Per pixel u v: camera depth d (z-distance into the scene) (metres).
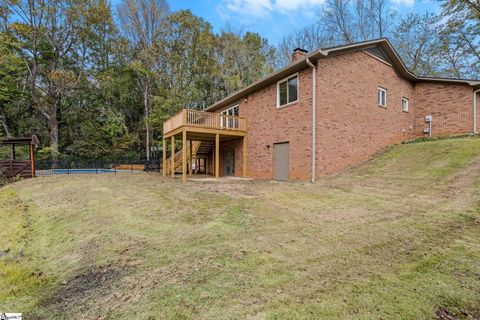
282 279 2.81
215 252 3.59
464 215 4.71
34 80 23.53
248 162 13.63
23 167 14.71
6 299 2.93
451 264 3.06
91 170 21.34
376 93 11.80
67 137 27.83
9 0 20.91
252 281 2.78
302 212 5.59
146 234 4.50
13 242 5.21
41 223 6.07
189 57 28.48
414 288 2.59
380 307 2.29
